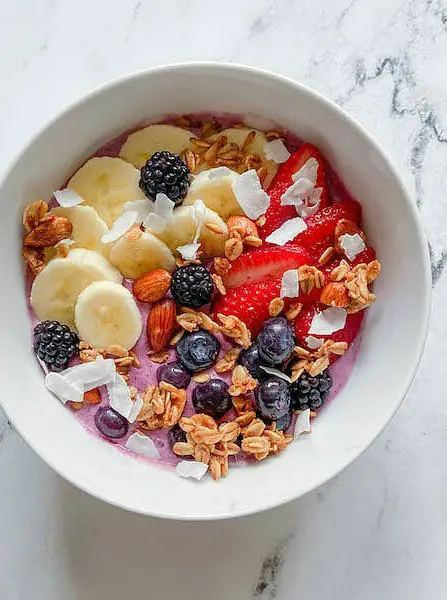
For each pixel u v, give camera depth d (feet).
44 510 1.69
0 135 1.70
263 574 1.69
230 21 1.73
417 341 1.50
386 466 1.70
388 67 1.73
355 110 1.72
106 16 1.73
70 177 1.58
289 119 1.55
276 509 1.70
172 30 1.73
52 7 1.73
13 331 1.54
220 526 1.69
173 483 1.54
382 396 1.53
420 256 1.50
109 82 1.49
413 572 1.69
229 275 1.54
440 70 1.72
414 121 1.72
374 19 1.73
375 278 1.57
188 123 1.59
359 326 1.59
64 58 1.72
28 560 1.69
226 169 1.54
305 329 1.54
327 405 1.58
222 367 1.53
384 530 1.70
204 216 1.52
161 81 1.51
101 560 1.69
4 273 1.53
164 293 1.53
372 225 1.57
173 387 1.52
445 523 1.70
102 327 1.53
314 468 1.53
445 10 1.73
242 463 1.56
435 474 1.70
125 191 1.56
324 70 1.72
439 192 1.71
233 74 1.50
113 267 1.56
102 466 1.53
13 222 1.53
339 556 1.69
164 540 1.69
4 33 1.72
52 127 1.49
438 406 1.69
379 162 1.50
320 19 1.73
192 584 1.69
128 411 1.52
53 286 1.55
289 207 1.56
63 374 1.53
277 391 1.50
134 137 1.57
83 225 1.55
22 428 1.50
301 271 1.52
